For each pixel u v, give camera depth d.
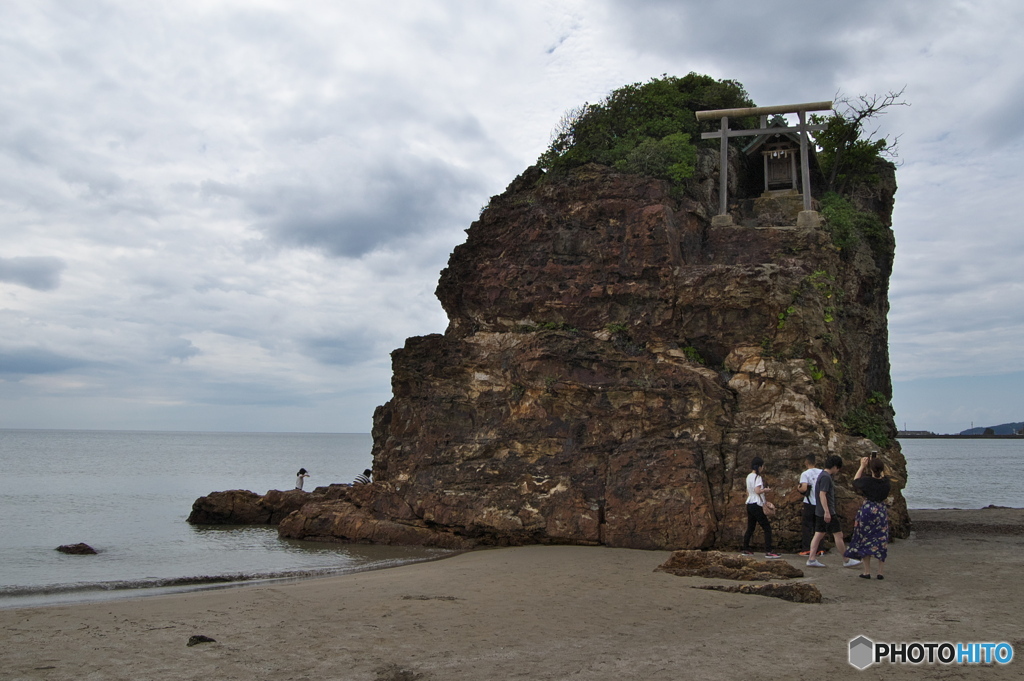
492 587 11.68
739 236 20.66
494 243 21.89
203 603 10.80
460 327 21.67
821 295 18.25
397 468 20.89
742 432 16.66
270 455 114.06
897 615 9.34
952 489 53.19
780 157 24.50
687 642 8.20
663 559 14.43
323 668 7.38
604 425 17.81
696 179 22.06
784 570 11.82
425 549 18.53
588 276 20.03
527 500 17.81
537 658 7.64
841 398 18.33
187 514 28.97
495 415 19.52
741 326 18.08
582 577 12.34
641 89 25.44
